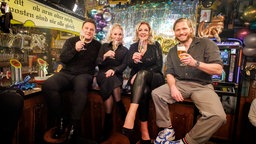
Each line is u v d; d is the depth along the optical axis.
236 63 2.77
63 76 1.96
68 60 2.04
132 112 1.55
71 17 2.71
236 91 2.79
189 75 1.73
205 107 1.47
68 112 2.24
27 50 2.28
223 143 2.90
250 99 2.99
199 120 1.43
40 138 2.06
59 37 2.77
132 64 2.14
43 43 2.51
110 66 2.19
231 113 2.87
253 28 2.86
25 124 1.85
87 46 2.15
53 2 2.32
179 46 1.53
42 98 2.05
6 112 1.34
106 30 2.95
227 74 2.83
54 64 2.73
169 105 1.98
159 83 1.94
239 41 2.77
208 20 2.96
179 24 1.76
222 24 2.85
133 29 3.16
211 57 1.64
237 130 2.98
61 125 1.88
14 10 1.83
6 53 1.99
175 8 2.95
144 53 2.12
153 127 2.05
